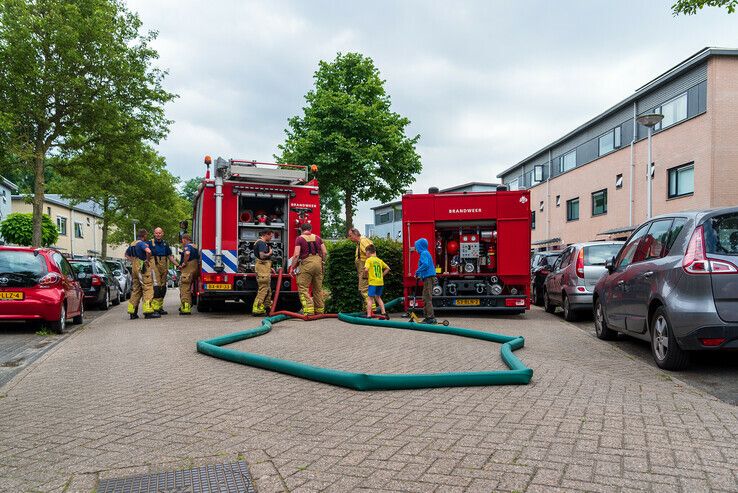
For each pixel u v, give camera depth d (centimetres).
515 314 1357
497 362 660
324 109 2528
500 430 392
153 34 2164
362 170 2527
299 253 1177
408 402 476
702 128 2241
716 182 2183
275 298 1244
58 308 1008
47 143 2039
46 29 1875
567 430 390
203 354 738
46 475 329
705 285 563
